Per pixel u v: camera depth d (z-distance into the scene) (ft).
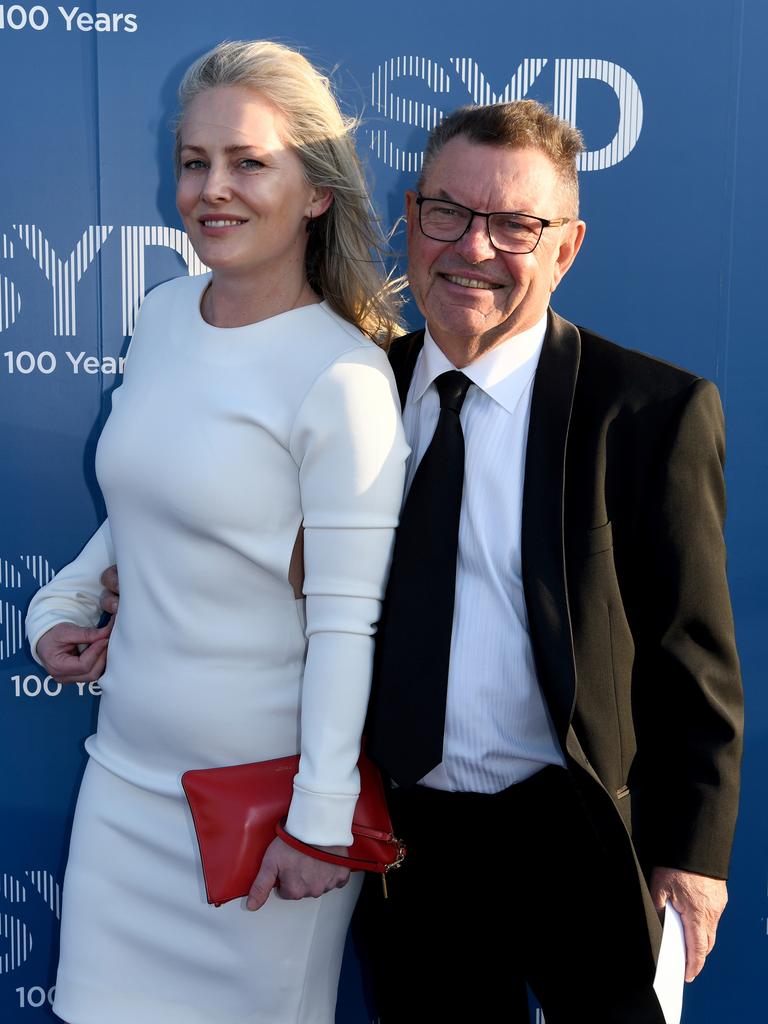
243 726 4.22
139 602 4.32
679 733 4.20
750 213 5.28
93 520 5.49
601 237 5.28
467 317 4.08
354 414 3.95
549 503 3.97
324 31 5.16
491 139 4.00
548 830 4.22
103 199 5.27
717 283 5.31
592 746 4.00
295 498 4.09
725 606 4.09
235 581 4.14
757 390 5.37
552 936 4.29
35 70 5.15
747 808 5.56
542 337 4.26
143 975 4.52
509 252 4.02
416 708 4.01
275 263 4.15
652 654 4.16
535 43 5.18
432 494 4.10
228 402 4.02
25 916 5.70
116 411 4.36
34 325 5.35
